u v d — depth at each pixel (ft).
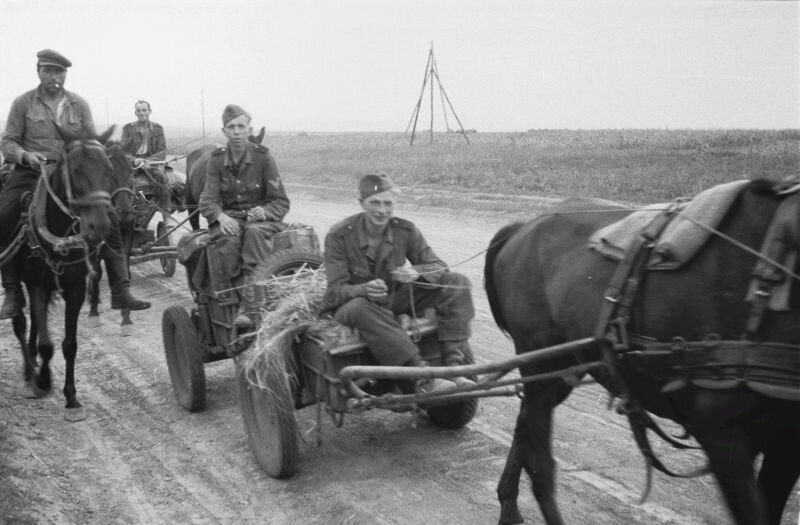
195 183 29.89
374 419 20.85
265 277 19.48
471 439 19.33
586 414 20.22
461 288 16.80
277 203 21.67
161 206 38.78
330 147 169.48
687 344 11.14
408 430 20.03
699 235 11.36
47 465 18.70
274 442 17.24
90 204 21.48
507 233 15.75
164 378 25.20
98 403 23.17
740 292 10.83
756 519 10.77
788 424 10.96
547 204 60.64
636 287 11.97
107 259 25.26
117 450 19.66
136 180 38.06
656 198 61.00
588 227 13.91
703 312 11.14
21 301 23.90
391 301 16.89
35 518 15.72
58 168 22.24
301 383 18.22
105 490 17.46
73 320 22.72
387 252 16.94
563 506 15.56
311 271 19.70
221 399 23.08
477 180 80.23
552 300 13.83
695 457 17.42
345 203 71.82
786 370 10.23
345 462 18.28
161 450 19.53
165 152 40.57
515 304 14.89
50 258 22.33
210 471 18.29
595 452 17.92
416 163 106.42
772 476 11.85
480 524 15.24
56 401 23.52
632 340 12.03
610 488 16.20
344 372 14.76
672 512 15.14
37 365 26.73
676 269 11.51
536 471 14.49
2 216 24.11
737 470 10.87
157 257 36.81
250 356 17.66
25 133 24.71
